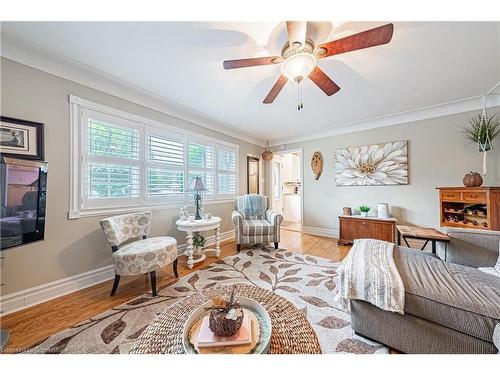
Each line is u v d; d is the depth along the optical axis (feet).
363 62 6.07
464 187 8.04
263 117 10.94
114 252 6.23
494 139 8.33
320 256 9.30
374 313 4.06
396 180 10.52
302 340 2.69
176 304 3.56
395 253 5.50
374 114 10.46
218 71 6.55
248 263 8.44
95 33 4.91
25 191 4.99
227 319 2.58
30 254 5.54
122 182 7.65
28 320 4.86
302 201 14.47
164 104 9.00
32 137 5.57
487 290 3.60
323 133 13.34
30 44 5.28
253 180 15.35
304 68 4.77
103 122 7.12
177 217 9.70
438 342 3.45
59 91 6.11
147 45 5.34
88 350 3.95
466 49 5.45
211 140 11.73
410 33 4.87
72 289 6.25
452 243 5.57
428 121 9.78
